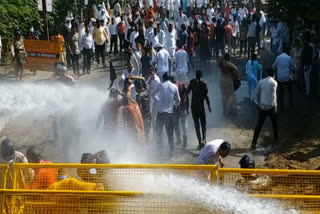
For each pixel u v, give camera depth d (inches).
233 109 680.4
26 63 877.8
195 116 558.6
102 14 1199.6
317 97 756.0
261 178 299.4
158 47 761.6
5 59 962.7
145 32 1045.8
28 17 1037.8
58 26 1148.5
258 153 551.8
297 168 482.3
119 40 1171.3
